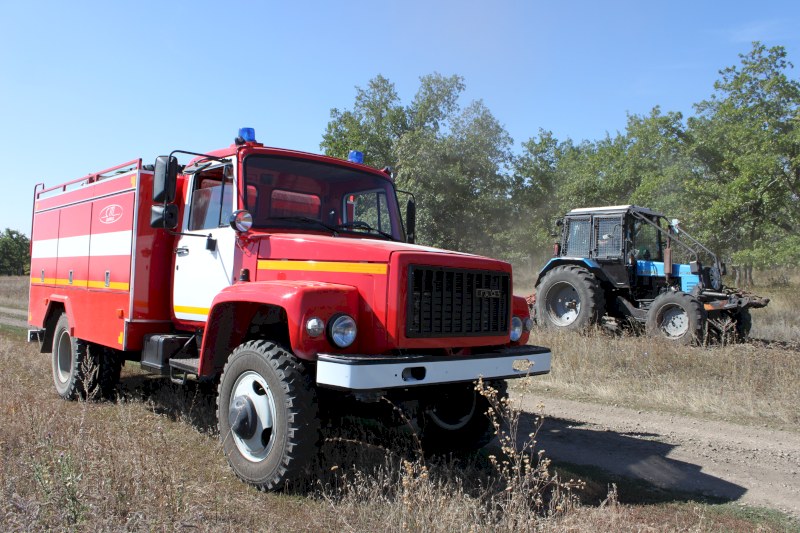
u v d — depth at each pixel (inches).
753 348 352.2
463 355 167.5
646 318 438.9
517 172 1205.7
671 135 807.1
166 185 196.4
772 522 154.0
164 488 137.6
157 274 229.8
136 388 278.7
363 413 180.9
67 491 126.6
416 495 142.1
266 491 160.2
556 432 233.8
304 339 154.6
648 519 151.9
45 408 224.5
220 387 177.8
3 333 470.0
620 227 465.7
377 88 1026.7
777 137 693.3
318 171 218.1
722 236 689.6
